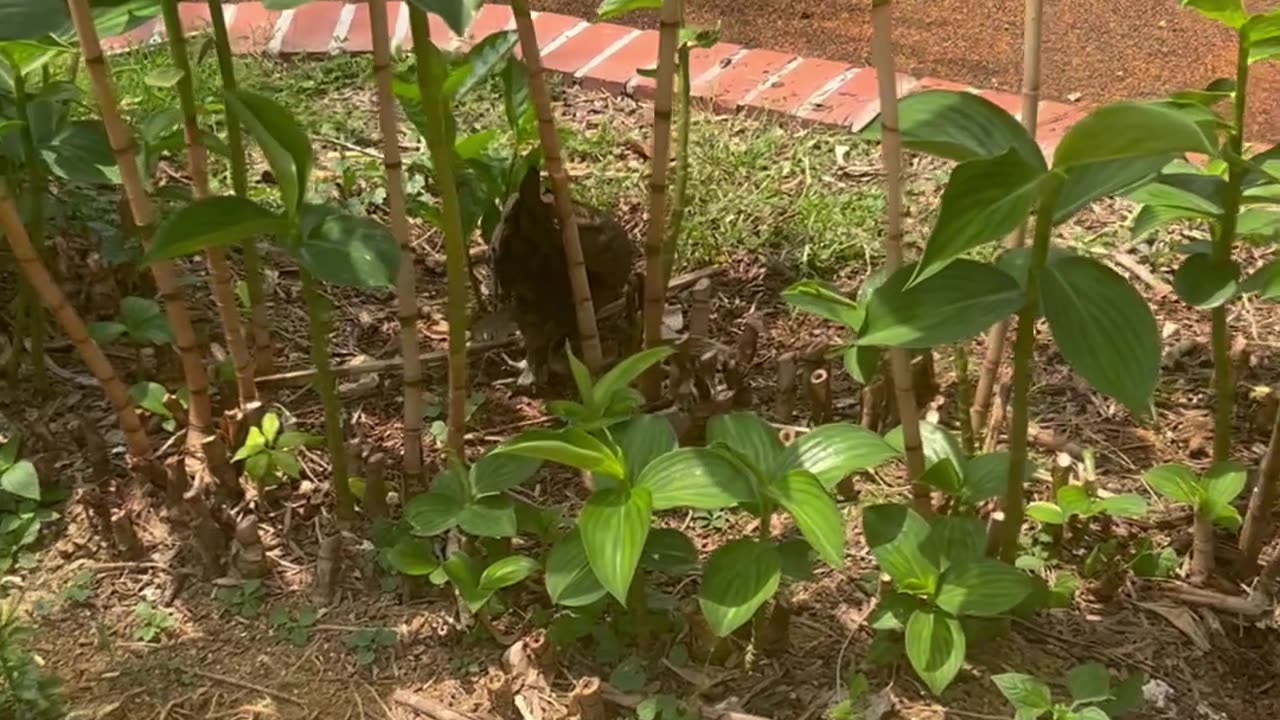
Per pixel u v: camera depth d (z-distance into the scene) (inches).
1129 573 82.3
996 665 75.7
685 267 111.9
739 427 74.3
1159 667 76.5
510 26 147.3
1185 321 105.3
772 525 85.0
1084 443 93.4
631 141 127.0
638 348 97.0
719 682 74.2
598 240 92.2
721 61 141.6
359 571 81.7
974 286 65.1
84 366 98.2
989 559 70.4
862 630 77.9
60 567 82.4
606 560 64.5
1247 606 79.7
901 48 146.6
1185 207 73.4
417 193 116.4
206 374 95.2
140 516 85.2
